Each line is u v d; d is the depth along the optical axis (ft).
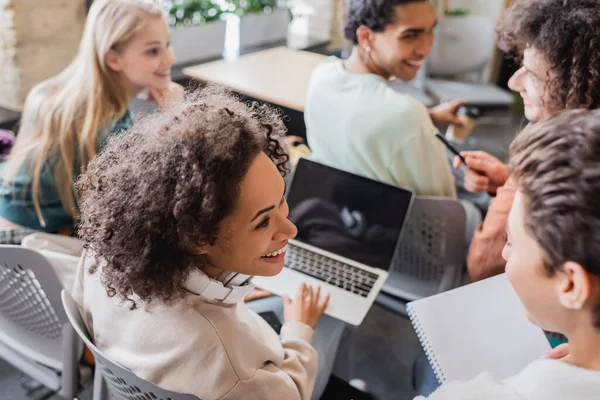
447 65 12.51
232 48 12.31
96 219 3.08
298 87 8.62
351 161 5.90
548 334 4.23
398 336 7.31
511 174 2.34
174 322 3.18
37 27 9.00
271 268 3.45
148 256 2.92
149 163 2.93
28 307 4.66
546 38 4.30
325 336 4.95
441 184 5.77
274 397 3.41
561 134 2.18
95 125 5.45
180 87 7.21
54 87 5.72
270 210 3.14
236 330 3.29
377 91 5.61
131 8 5.82
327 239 5.62
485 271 5.02
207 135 2.89
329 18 13.32
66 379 4.69
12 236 5.45
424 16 5.52
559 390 2.23
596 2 4.19
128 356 3.37
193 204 2.84
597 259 2.03
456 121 7.96
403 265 5.96
